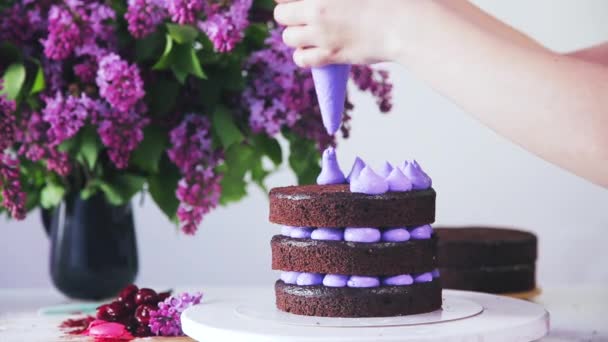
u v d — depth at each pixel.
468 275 1.77
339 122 1.33
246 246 2.69
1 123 1.52
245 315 1.38
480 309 1.39
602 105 1.17
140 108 1.57
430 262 1.40
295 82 1.58
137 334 1.44
